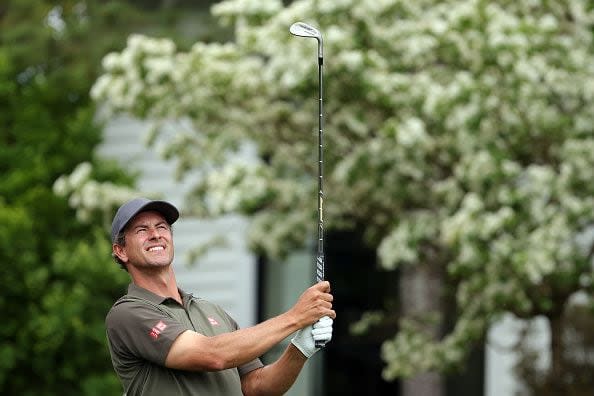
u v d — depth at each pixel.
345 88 33.62
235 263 48.06
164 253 18.42
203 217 38.12
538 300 34.78
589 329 38.12
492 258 31.81
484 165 32.53
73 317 42.41
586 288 34.59
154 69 34.75
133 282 18.61
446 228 31.92
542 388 39.06
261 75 35.62
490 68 33.84
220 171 38.22
